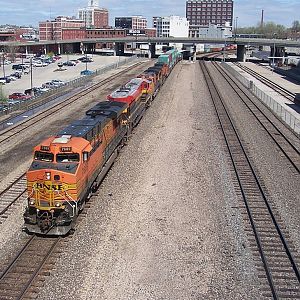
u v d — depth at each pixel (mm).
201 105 51031
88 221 19938
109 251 17312
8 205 21609
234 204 22297
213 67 111125
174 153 31109
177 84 69500
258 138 36281
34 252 17188
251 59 156125
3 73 97625
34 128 38562
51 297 14367
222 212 21234
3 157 29875
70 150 18781
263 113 46969
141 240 18234
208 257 17016
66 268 16047
